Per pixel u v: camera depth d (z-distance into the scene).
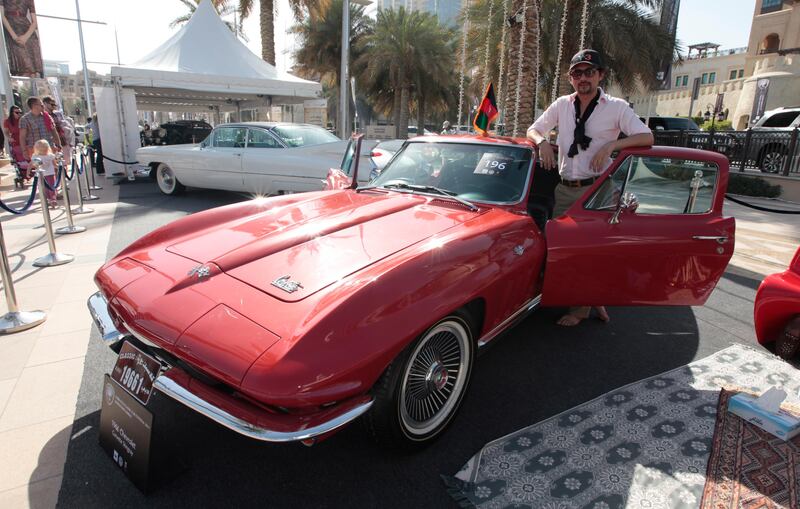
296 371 1.71
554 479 2.21
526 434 2.52
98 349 3.35
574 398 2.90
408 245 2.47
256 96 15.84
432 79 25.66
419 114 27.41
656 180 3.05
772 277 3.43
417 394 2.29
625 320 4.07
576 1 14.62
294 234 2.59
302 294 2.04
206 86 12.06
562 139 3.63
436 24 24.17
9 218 7.43
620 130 3.45
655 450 2.41
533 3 8.72
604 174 3.02
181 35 13.13
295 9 18.73
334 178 4.66
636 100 40.50
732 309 4.38
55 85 25.61
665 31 15.79
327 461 2.32
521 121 9.16
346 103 17.58
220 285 2.17
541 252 3.00
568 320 3.88
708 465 2.31
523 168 3.38
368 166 7.34
